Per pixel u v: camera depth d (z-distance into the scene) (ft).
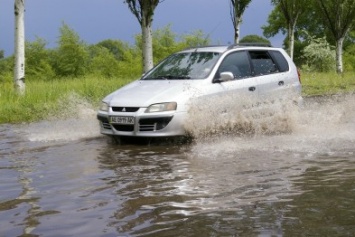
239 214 12.03
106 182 16.08
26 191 15.03
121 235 10.74
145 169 18.10
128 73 125.08
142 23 59.98
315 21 205.87
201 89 25.44
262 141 23.82
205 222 11.47
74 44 138.10
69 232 11.06
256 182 15.43
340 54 111.45
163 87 25.76
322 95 57.98
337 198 13.26
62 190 15.08
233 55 28.53
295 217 11.65
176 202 13.34
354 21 117.60
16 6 51.75
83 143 25.35
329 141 23.22
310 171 16.81
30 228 11.41
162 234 10.71
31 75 136.56
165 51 130.82
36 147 24.23
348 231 10.55
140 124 24.35
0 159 20.84
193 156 20.52
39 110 41.96
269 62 30.32
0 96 48.65
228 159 19.53
